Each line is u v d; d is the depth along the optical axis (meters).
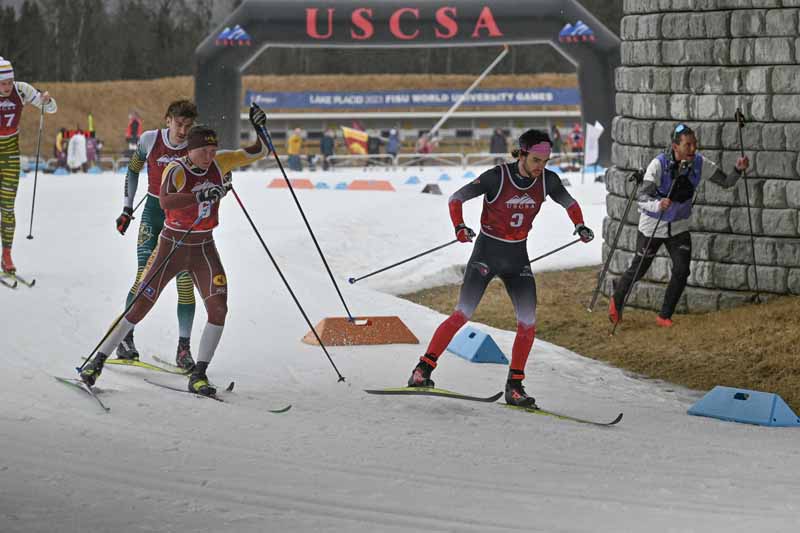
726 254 22.38
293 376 15.16
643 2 23.80
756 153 22.05
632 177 21.00
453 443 11.40
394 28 65.00
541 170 13.80
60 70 121.69
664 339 20.56
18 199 40.28
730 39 22.36
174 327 17.53
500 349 18.39
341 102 98.38
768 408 14.83
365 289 23.70
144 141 14.53
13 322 16.28
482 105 98.81
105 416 11.37
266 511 8.20
